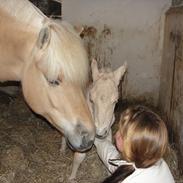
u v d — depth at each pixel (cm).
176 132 348
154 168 148
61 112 216
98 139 235
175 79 368
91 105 253
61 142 349
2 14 216
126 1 442
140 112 149
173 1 427
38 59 208
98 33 456
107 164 211
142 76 470
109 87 243
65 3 444
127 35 456
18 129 371
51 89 212
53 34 200
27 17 214
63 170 306
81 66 203
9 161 310
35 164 313
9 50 220
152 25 450
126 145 146
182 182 301
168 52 414
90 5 444
